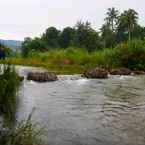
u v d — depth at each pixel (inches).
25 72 1437.0
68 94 801.6
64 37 5093.5
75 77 1259.8
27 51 3550.7
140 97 779.4
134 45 2022.6
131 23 3818.9
